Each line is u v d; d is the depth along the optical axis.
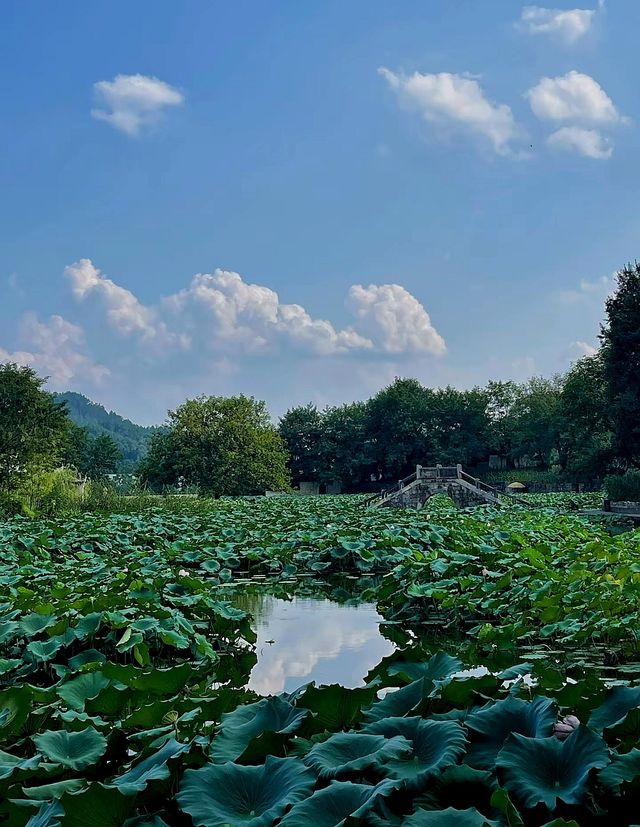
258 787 3.56
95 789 3.30
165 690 5.89
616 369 55.34
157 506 40.66
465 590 14.05
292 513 37.06
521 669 6.25
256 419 69.50
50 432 44.22
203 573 21.17
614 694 4.33
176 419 68.31
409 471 102.00
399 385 103.75
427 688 4.53
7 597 12.35
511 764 3.57
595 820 3.36
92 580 14.04
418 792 3.44
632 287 55.53
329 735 4.14
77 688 6.24
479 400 98.00
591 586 12.23
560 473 87.00
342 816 3.20
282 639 12.45
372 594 16.62
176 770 3.77
